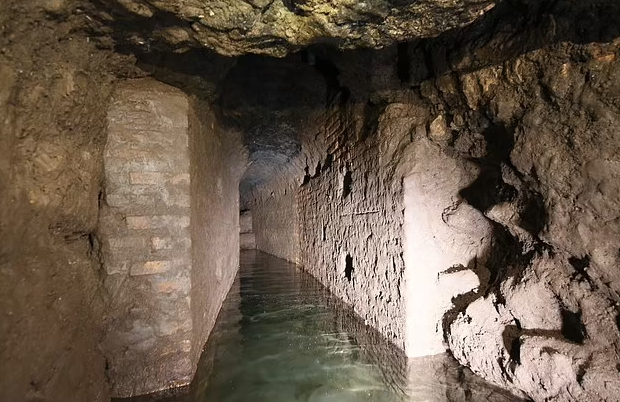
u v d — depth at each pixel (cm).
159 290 210
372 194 328
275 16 151
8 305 121
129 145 205
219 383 247
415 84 270
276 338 329
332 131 425
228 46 170
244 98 391
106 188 201
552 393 192
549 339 203
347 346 309
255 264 719
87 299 184
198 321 252
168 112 212
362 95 336
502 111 205
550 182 184
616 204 160
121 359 205
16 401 123
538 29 173
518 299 222
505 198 235
